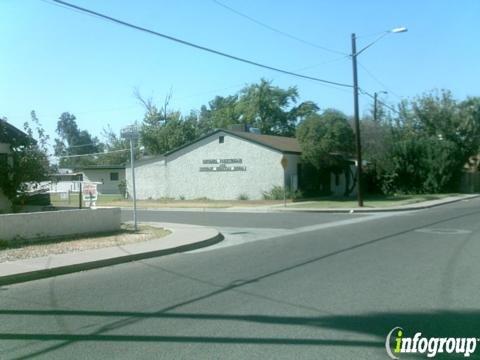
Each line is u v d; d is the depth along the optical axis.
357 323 7.05
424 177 47.44
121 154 75.88
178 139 67.12
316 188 41.19
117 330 6.98
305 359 5.73
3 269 11.23
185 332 6.82
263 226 21.17
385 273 10.44
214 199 40.12
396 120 56.06
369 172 47.16
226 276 10.62
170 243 15.29
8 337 6.78
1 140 20.25
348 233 17.81
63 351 6.18
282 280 10.00
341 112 38.34
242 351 6.03
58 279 10.96
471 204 34.50
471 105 54.56
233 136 39.28
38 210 21.53
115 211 18.64
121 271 11.67
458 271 10.54
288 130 76.44
